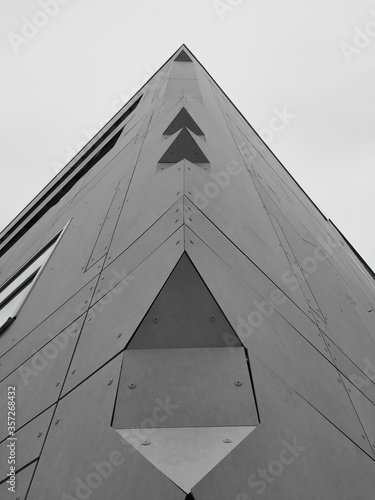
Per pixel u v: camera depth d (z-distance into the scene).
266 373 2.86
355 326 6.34
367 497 2.68
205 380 2.67
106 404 2.62
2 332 5.79
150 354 2.86
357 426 3.43
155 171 5.34
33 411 3.36
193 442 2.30
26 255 10.22
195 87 10.73
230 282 3.35
